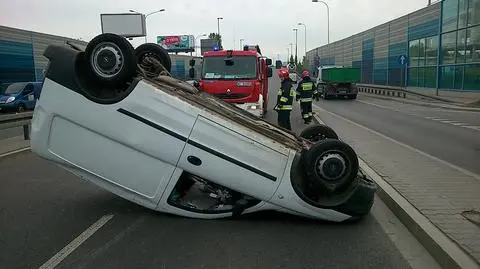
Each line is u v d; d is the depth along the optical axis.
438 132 17.19
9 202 7.66
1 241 5.80
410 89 47.84
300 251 5.54
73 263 5.13
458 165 10.55
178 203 6.58
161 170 6.28
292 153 6.37
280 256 5.38
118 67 6.09
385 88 49.72
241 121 6.63
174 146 6.15
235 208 6.52
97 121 6.13
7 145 14.44
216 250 5.54
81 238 5.91
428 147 13.47
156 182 6.33
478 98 34.06
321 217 6.47
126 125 6.13
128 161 6.25
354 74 42.16
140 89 6.11
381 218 6.90
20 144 14.66
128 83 6.26
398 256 5.43
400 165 10.15
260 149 6.25
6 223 6.53
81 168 6.32
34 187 8.74
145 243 5.75
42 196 8.05
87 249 5.54
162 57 8.47
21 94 30.02
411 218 6.31
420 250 5.63
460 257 4.94
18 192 8.35
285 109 15.26
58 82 6.14
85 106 6.11
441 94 40.16
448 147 13.48
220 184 6.28
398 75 54.47
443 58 40.25
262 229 6.32
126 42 6.08
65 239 5.88
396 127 18.86
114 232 6.14
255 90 17.30
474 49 34.88
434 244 5.41
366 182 6.75
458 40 37.38
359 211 6.49
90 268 5.00
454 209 6.70
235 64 17.50
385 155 11.52
